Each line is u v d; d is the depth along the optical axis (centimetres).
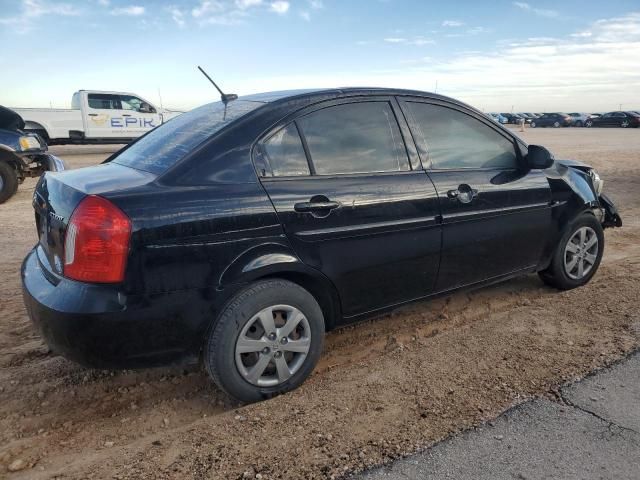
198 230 281
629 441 271
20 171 1054
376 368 352
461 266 392
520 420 289
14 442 282
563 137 3047
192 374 355
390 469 252
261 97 358
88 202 268
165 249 274
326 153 333
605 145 2316
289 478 247
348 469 253
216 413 309
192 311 284
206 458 263
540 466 253
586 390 317
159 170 298
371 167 348
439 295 390
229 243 290
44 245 313
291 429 285
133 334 273
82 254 265
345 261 331
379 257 345
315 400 313
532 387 322
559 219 453
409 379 336
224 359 295
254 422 292
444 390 321
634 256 601
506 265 424
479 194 390
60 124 1920
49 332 274
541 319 424
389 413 298
